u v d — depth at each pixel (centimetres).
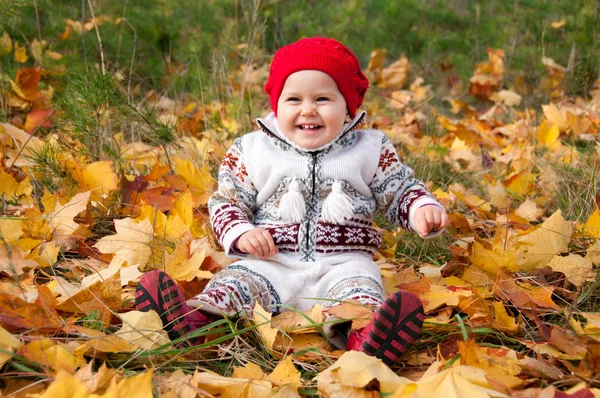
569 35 574
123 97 314
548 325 216
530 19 618
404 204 232
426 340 203
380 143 241
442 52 648
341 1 686
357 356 173
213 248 261
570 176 338
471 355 180
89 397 149
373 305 200
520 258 251
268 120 240
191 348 186
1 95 407
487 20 677
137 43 518
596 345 184
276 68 232
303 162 231
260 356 196
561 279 245
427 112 517
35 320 191
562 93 528
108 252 253
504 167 382
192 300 199
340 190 227
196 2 584
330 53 227
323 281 222
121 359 184
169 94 507
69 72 420
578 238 272
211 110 444
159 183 318
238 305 206
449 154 406
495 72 592
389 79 599
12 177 288
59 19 505
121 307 214
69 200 283
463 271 253
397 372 190
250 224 226
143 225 258
